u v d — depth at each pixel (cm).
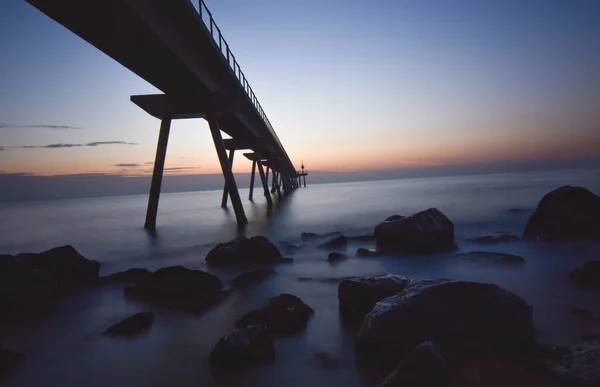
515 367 425
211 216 3484
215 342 579
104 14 1207
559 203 1356
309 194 7750
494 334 467
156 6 1373
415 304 498
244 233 2128
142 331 636
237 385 445
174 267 896
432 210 1348
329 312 689
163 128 2325
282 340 564
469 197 4034
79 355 555
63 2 1125
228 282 948
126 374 489
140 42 1435
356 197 5597
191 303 779
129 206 8031
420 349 379
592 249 1160
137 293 866
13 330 670
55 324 697
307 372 466
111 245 1906
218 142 2325
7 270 800
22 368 519
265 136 4712
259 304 760
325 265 1126
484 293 505
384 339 478
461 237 1523
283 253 1378
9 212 7781
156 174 2406
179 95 2283
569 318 618
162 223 2930
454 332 468
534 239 1324
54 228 3212
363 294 657
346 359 496
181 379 468
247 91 2861
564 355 433
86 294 893
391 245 1277
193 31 1641
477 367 427
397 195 5434
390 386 359
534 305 689
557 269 952
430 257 1139
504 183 7606
